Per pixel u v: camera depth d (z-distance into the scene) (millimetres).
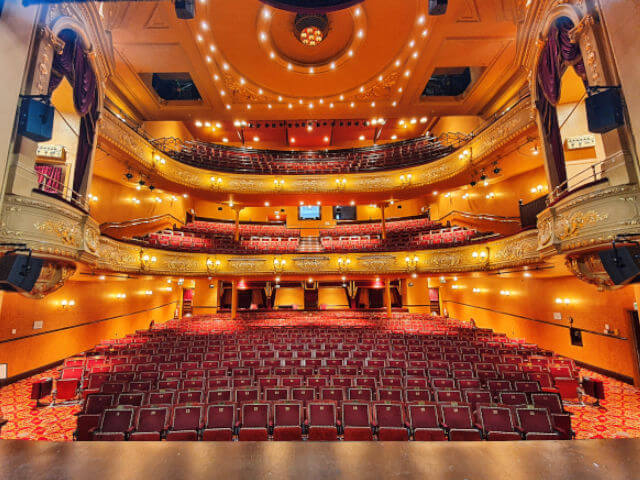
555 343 10922
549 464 1105
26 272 4055
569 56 5391
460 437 4566
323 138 18484
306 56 10609
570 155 6754
